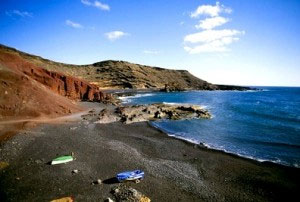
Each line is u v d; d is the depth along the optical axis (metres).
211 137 37.41
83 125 40.22
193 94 142.88
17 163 22.62
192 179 21.69
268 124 47.41
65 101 55.00
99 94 80.31
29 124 35.03
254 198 18.70
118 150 28.36
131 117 48.97
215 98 114.06
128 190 18.03
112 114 52.53
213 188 20.14
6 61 53.94
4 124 33.56
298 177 22.56
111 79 183.75
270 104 88.31
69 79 71.81
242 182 21.44
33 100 43.81
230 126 45.34
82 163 23.61
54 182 19.48
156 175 22.03
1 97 38.78
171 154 28.31
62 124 39.22
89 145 29.39
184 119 51.62
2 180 19.39
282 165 25.59
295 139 36.31
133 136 35.78
